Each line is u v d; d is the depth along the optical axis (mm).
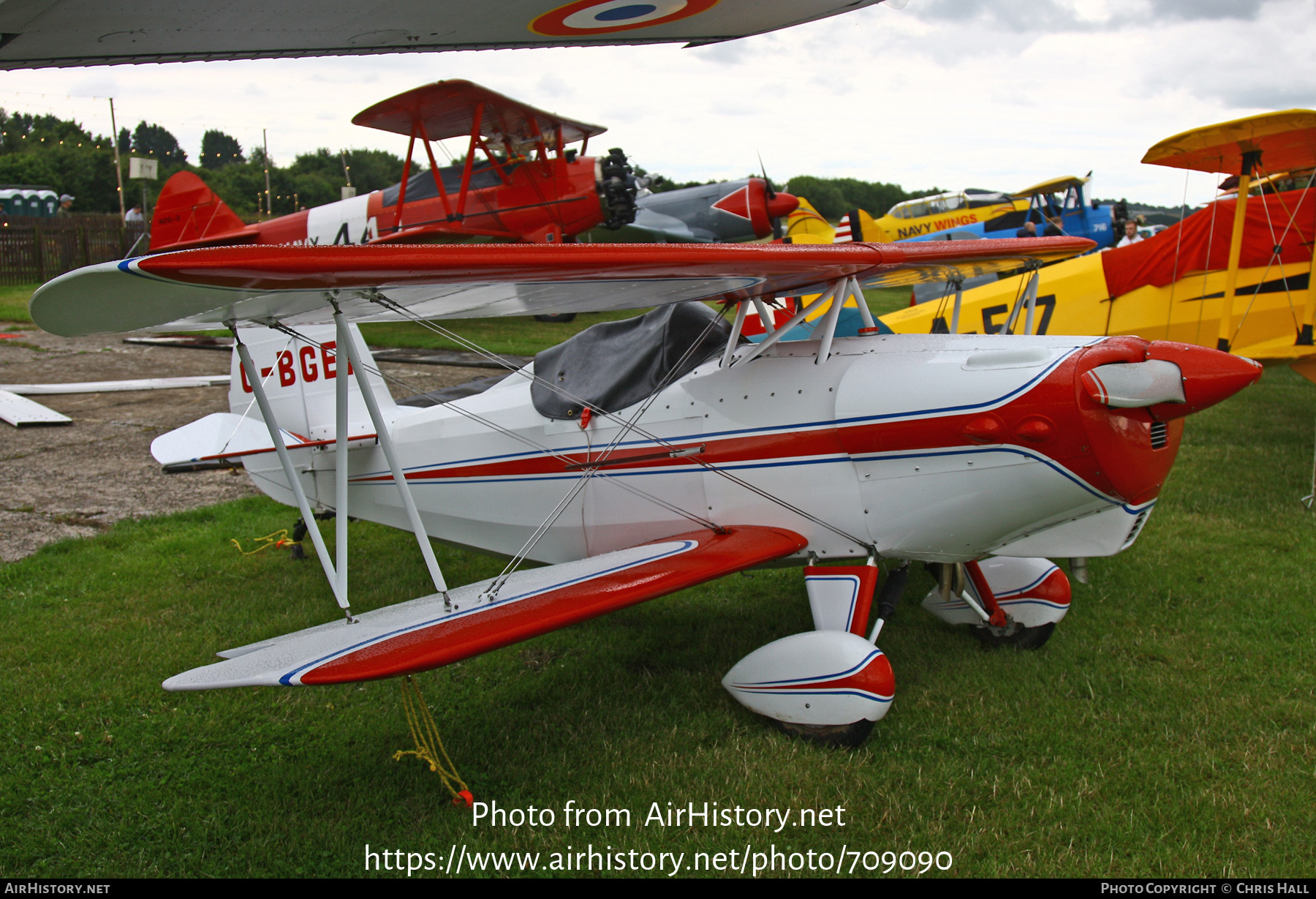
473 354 12648
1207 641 3914
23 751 3186
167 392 10398
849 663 3084
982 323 8375
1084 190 22406
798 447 3488
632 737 3230
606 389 3898
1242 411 9156
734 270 3023
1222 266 7180
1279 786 2783
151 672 3807
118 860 2625
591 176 13477
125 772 3070
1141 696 3414
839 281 3486
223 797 2932
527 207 13570
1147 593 4492
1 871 2582
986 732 3178
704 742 3223
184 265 2098
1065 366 3070
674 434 3725
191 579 4977
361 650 2674
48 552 5336
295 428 4742
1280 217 6941
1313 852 2482
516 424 4102
